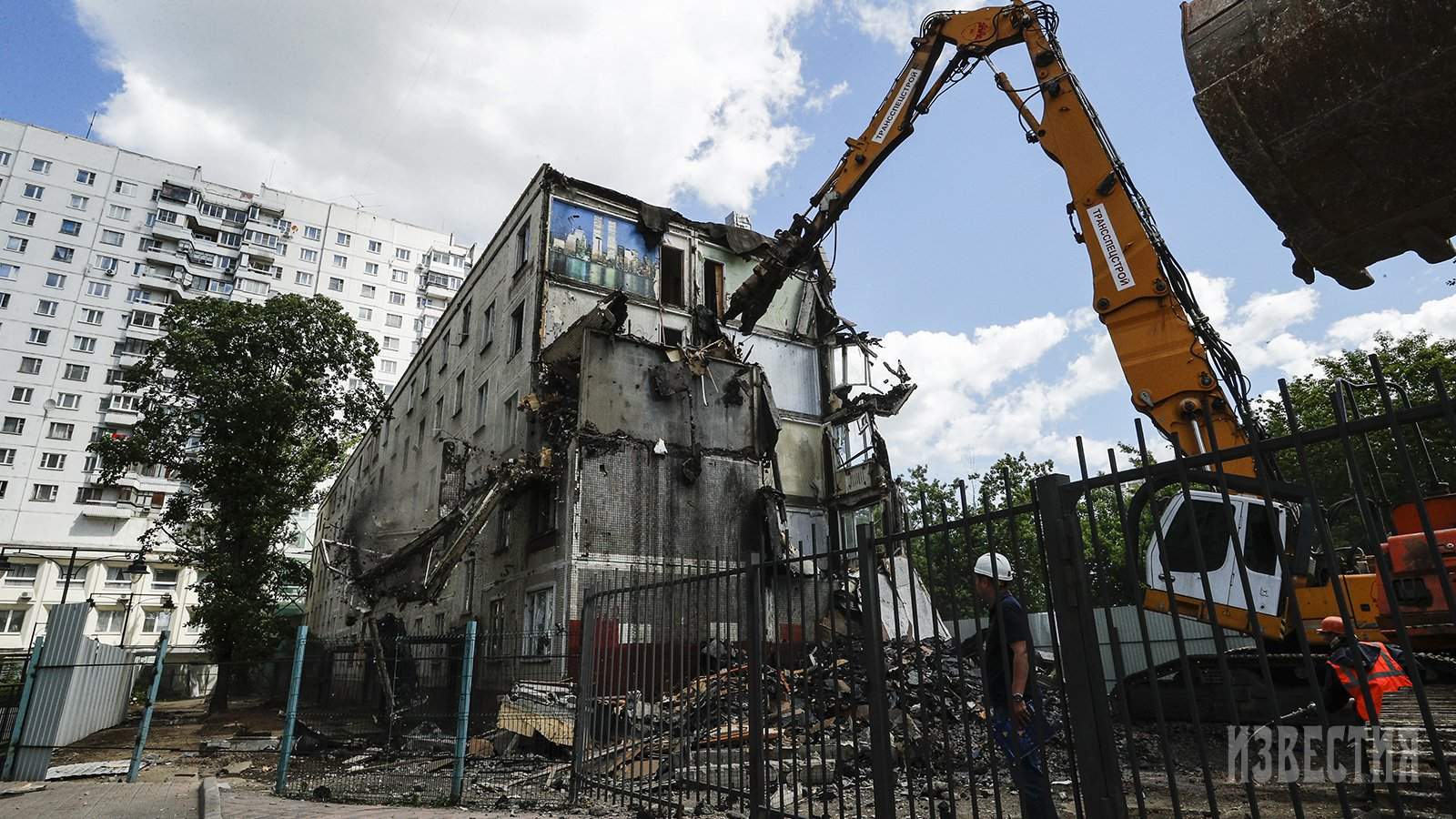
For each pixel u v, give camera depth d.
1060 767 7.13
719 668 5.60
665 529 17.06
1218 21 2.25
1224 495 2.85
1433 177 2.08
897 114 13.72
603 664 7.23
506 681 9.95
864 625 4.38
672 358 18.61
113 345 58.69
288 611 46.00
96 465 54.75
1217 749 7.99
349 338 28.55
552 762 9.26
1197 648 14.49
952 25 12.57
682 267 22.59
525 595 17.91
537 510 18.56
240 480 25.30
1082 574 3.37
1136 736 8.81
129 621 51.09
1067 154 9.98
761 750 5.11
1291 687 8.49
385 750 9.86
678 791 5.88
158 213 64.12
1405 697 7.45
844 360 23.47
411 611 26.73
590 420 17.00
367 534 32.97
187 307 26.48
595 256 21.06
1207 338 8.81
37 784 9.47
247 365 26.48
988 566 4.27
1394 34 1.87
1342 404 2.58
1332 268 2.51
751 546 17.92
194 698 41.44
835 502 21.41
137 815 7.09
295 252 72.56
